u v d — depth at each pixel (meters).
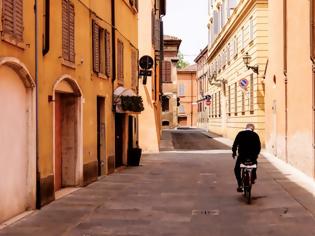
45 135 20.03
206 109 117.31
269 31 45.25
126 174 32.00
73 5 23.86
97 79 28.78
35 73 18.80
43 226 16.30
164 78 82.38
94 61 27.73
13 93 17.38
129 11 39.16
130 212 19.12
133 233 15.62
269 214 18.70
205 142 69.81
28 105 18.52
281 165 36.28
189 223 17.19
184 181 28.62
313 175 28.27
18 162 17.84
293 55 34.19
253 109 55.59
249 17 56.69
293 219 17.72
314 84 27.80
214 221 17.50
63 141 24.97
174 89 90.75
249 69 56.72
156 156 46.78
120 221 17.42
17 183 17.80
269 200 21.84
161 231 15.91
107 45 30.97
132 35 40.59
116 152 36.53
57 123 24.34
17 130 17.73
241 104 62.94
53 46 21.00
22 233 15.27
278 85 40.53
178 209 19.84
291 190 24.55
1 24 15.72
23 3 17.62
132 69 40.59
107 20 31.42
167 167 36.59
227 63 75.69
